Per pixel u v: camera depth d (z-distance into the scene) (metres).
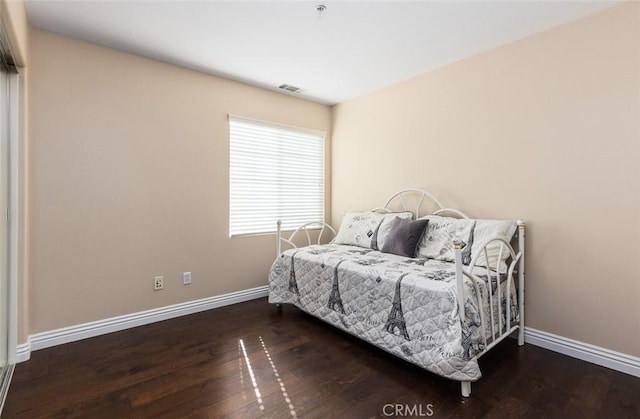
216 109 3.18
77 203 2.46
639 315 1.98
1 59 1.91
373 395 1.81
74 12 2.11
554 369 2.08
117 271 2.64
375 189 3.63
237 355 2.27
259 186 3.54
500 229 2.39
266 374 2.03
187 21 2.23
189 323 2.83
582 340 2.20
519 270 2.41
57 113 2.36
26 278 2.18
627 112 2.00
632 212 1.99
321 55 2.74
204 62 2.88
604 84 2.08
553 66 2.29
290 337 2.57
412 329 2.00
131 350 2.33
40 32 2.30
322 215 4.12
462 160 2.83
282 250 3.71
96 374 2.01
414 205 3.24
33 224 2.28
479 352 1.84
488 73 2.64
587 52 2.14
